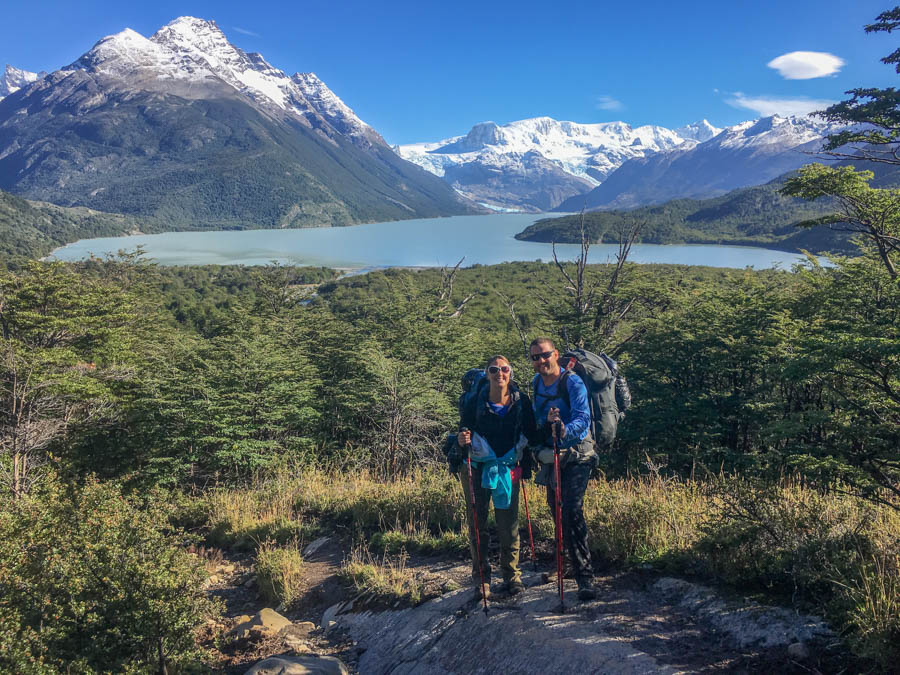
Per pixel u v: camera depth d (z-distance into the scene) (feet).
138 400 50.96
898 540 9.91
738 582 10.03
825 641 7.97
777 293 55.47
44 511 13.37
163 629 10.59
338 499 22.39
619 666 8.07
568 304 79.56
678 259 508.53
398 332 76.74
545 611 10.05
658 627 9.03
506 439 10.74
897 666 7.14
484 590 10.84
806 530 10.38
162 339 91.30
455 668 9.67
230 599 15.92
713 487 14.47
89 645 10.41
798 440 26.40
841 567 9.12
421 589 12.65
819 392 26.73
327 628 12.94
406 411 50.26
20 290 77.36
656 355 54.08
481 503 11.13
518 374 56.80
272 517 21.35
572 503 10.23
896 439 19.51
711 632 8.75
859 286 44.91
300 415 50.62
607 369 10.98
